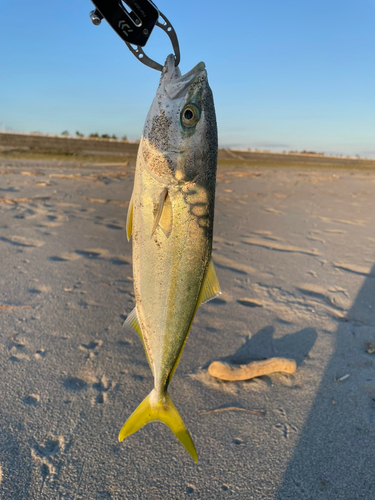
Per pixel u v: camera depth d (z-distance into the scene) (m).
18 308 3.79
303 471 2.23
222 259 5.59
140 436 2.44
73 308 3.88
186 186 1.70
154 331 1.85
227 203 10.07
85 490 2.06
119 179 13.01
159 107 1.71
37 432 2.40
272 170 22.80
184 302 1.82
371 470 2.25
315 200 11.23
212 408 2.70
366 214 9.31
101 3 1.50
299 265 5.50
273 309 4.18
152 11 1.57
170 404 1.96
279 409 2.72
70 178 12.37
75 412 2.58
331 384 3.00
